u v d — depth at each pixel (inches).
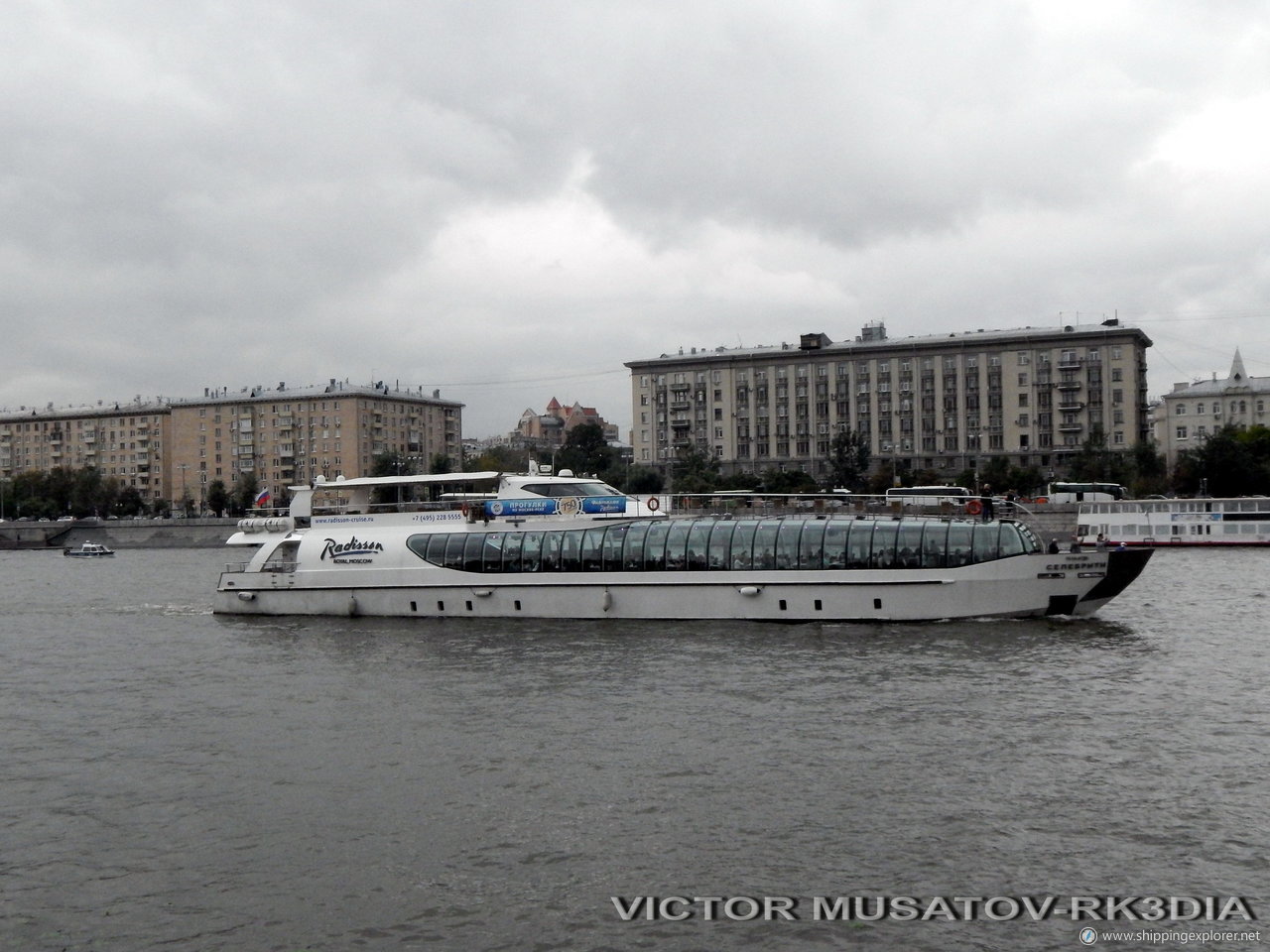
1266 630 2050.9
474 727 1395.2
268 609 2615.7
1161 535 4704.7
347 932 828.6
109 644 2249.0
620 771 1184.2
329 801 1114.7
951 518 2212.1
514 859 952.3
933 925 823.7
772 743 1277.1
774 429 7372.1
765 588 2188.7
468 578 2407.7
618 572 2295.8
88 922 855.7
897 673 1651.1
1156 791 1085.8
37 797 1159.6
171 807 1113.4
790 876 907.4
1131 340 6643.7
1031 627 2071.9
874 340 7504.9
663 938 810.8
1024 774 1142.3
